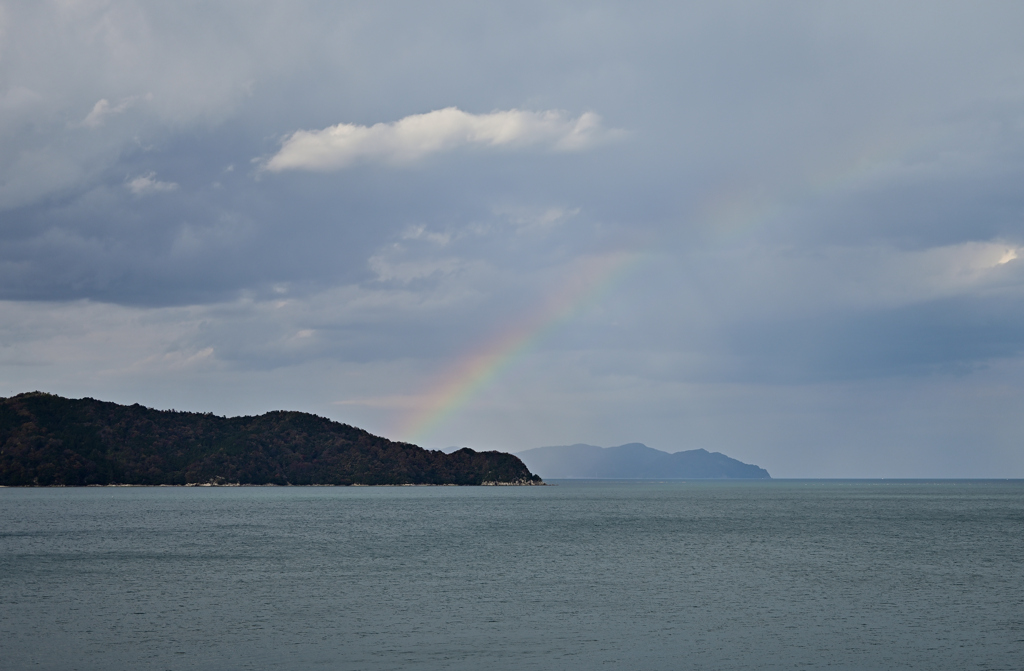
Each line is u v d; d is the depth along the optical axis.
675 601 47.31
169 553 72.88
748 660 34.25
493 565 64.00
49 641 37.09
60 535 92.75
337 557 69.75
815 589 51.84
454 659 34.09
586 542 84.62
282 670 32.41
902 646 36.59
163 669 32.56
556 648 36.00
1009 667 33.25
